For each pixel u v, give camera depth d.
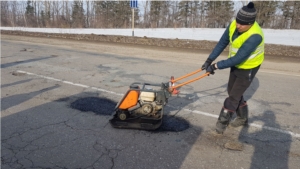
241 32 3.12
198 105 4.78
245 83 3.38
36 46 12.80
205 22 39.19
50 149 3.16
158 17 42.16
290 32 23.02
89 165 2.87
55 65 8.03
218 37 18.28
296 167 2.92
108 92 5.40
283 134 3.72
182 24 42.75
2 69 7.34
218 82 6.43
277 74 7.60
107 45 13.73
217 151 3.23
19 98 4.94
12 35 19.75
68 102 4.77
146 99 3.74
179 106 4.70
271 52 11.64
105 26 36.12
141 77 6.76
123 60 9.22
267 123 4.08
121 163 2.91
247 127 3.93
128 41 15.62
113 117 3.87
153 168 2.84
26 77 6.50
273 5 36.81
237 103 3.48
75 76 6.68
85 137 3.48
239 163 2.98
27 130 3.64
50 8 43.94
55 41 15.47
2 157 2.97
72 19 40.41
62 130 3.66
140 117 3.81
